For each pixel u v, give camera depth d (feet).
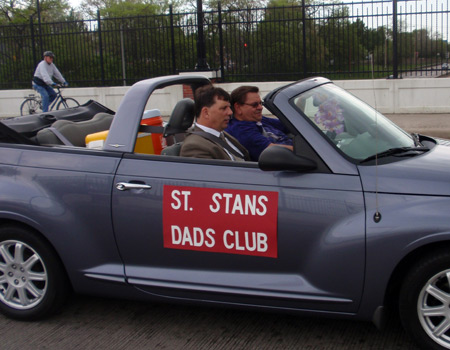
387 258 9.81
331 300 10.34
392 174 10.18
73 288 12.25
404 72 42.98
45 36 52.34
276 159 10.30
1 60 54.34
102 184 11.61
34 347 11.46
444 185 9.86
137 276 11.60
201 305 11.39
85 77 52.21
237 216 10.74
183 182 11.10
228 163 11.05
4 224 12.41
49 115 15.33
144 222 11.36
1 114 54.39
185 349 11.14
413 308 9.96
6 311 12.66
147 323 12.35
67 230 11.78
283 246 10.53
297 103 11.06
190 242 11.14
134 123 11.87
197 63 45.39
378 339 11.14
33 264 12.32
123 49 49.80
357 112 12.09
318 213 10.25
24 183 12.07
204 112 12.10
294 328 11.78
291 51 45.37
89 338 11.76
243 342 11.32
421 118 40.16
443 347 9.88
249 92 13.41
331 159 10.44
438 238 9.45
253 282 10.82
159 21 48.85
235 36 46.21
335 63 44.47
